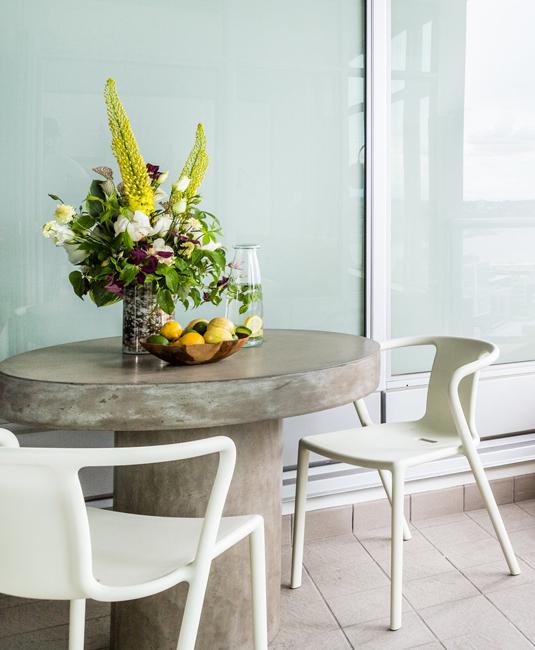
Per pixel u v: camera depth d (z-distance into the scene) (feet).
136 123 7.94
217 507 4.32
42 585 3.90
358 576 7.82
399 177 9.25
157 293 6.41
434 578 7.72
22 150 7.52
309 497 8.87
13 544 3.85
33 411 5.28
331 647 6.40
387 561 8.18
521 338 10.20
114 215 6.40
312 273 8.96
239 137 8.43
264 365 5.88
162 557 4.55
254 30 8.39
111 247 6.27
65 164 7.71
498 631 6.62
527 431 10.23
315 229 8.92
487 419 9.94
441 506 9.56
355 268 9.18
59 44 7.55
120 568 4.40
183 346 5.72
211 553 4.38
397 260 9.35
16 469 3.73
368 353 6.40
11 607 7.30
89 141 7.79
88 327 8.01
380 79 8.93
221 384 5.24
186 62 8.10
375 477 9.20
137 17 7.84
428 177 9.41
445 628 6.69
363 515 9.14
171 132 8.11
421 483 9.48
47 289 7.77
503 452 9.86
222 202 8.41
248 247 6.93
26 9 7.39
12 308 7.64
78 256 6.42
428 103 9.31
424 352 9.68
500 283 9.99
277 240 8.73
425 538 8.82
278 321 8.84
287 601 7.27
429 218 9.48
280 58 8.55
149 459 3.81
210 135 8.29
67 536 3.80
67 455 3.66
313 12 8.67
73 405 5.16
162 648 6.01
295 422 8.85
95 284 6.48
